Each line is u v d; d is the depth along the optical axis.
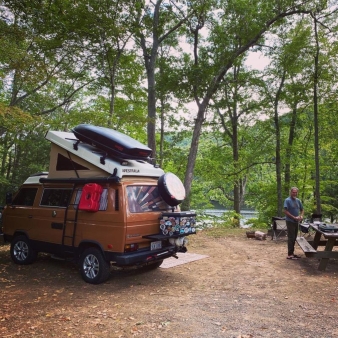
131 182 5.91
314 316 4.20
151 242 5.94
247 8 14.09
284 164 18.23
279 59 15.02
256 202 22.11
